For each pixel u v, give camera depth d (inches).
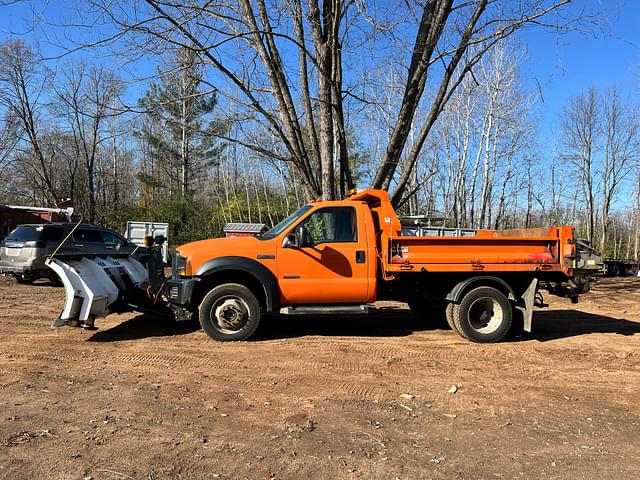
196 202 1368.1
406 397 202.4
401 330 337.1
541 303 336.2
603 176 1542.8
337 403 194.9
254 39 454.0
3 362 242.5
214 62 413.1
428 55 451.2
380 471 140.3
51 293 483.5
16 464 138.6
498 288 312.3
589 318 401.7
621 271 895.1
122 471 136.4
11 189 1643.7
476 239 301.9
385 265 298.0
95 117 422.3
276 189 1525.6
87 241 555.2
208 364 245.3
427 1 451.5
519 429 173.5
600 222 1857.8
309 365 246.1
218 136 469.7
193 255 293.6
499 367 250.7
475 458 150.3
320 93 463.8
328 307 298.5
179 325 339.0
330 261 297.9
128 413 178.9
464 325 302.4
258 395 202.2
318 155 498.3
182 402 192.2
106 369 233.9
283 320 368.2
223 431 165.3
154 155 1489.9
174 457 145.5
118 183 1635.1
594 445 161.5
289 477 135.8
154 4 368.8
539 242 307.0
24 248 514.9
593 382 229.0
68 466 138.4
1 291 489.1
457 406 194.9
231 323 294.8
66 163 1630.2
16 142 1391.5
